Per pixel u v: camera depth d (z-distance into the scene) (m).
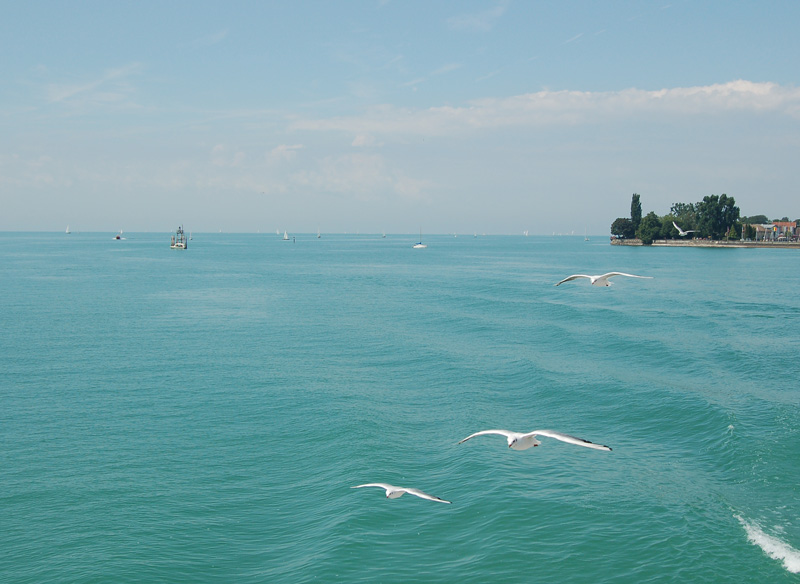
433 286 117.12
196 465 30.55
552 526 24.42
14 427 35.41
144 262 191.50
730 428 33.59
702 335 61.84
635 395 40.62
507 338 61.47
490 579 21.28
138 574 21.59
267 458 31.36
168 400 40.66
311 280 131.75
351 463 30.36
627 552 22.59
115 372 47.81
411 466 30.28
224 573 21.94
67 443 33.09
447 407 39.34
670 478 28.66
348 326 69.69
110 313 79.56
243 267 173.38
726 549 22.59
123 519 25.36
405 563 22.25
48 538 23.94
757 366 48.34
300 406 39.25
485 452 31.67
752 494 26.77
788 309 80.81
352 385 44.28
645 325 67.94
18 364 50.31
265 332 65.88
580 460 30.83
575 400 40.25
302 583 21.16
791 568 21.38
